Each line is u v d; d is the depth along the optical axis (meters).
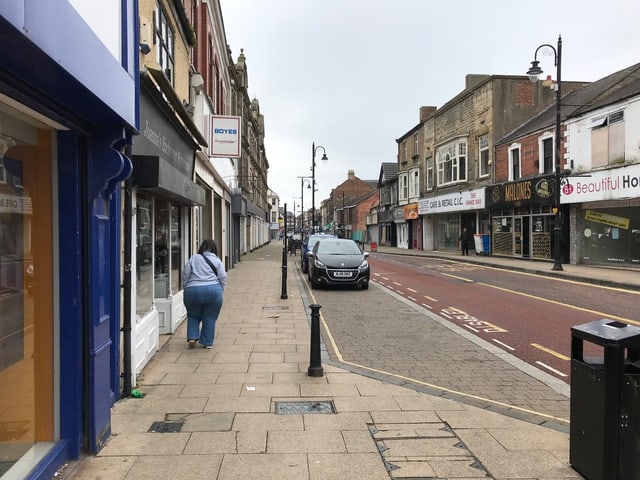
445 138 33.09
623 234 18.45
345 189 91.44
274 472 3.42
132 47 4.08
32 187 3.39
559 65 17.41
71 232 3.46
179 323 8.54
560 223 18.14
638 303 11.38
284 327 8.63
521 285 15.17
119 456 3.62
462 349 7.39
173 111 7.00
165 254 7.87
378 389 5.27
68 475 3.30
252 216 43.25
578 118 19.69
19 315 3.28
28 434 3.39
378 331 8.68
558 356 7.01
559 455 3.73
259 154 51.22
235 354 6.68
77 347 3.50
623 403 3.12
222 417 4.41
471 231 31.67
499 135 26.86
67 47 2.52
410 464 3.56
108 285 3.95
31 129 3.31
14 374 3.23
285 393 5.10
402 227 44.91
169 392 5.09
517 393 5.40
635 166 16.73
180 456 3.64
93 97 2.98
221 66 20.86
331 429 4.18
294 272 20.86
